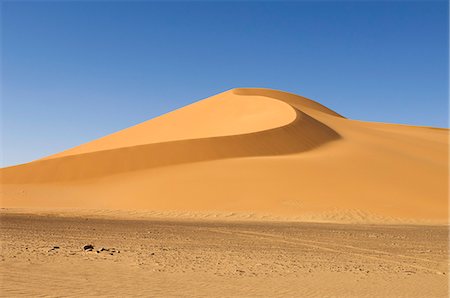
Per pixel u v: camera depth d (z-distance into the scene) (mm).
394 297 10367
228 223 29000
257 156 52719
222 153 52219
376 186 43031
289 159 49188
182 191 41031
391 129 86375
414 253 17766
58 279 10797
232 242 19547
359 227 28672
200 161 50531
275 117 68938
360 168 47906
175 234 21891
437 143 73125
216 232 23281
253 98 85875
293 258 15742
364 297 10281
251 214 34750
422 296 10531
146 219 30797
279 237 21750
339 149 56500
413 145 66875
